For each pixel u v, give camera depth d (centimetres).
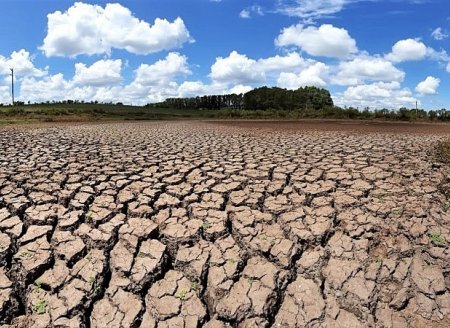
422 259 326
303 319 273
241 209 429
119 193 485
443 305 279
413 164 592
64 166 640
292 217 402
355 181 507
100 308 285
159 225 389
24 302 291
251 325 269
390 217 390
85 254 342
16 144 944
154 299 292
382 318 271
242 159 685
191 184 523
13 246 345
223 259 332
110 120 2817
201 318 275
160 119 3194
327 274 313
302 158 674
